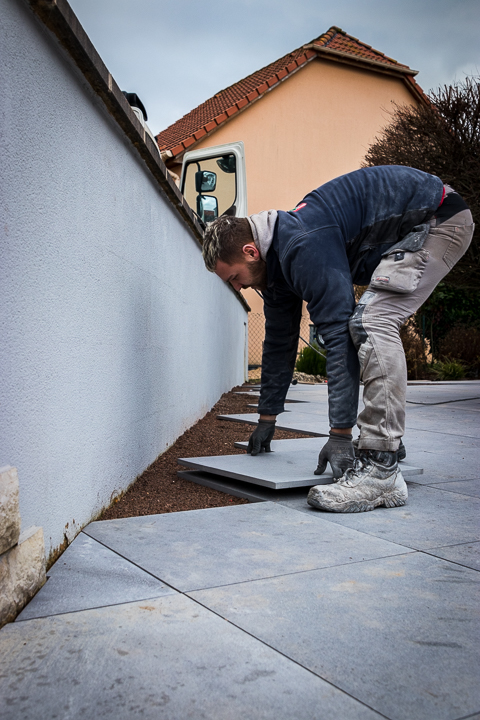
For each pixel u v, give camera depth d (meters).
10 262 1.20
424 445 3.49
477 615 1.19
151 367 2.74
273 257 2.19
